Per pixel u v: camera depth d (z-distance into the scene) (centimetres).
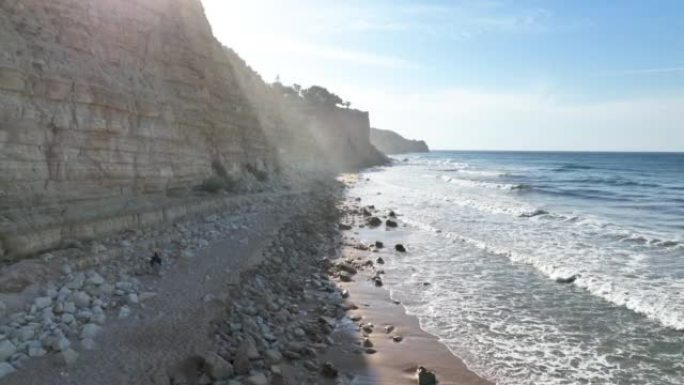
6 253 1330
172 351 1045
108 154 2002
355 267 2125
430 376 1112
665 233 2886
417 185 6525
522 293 1753
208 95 3328
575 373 1146
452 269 2102
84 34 2080
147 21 2719
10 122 1522
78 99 1844
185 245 1908
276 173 4928
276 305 1485
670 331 1369
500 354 1257
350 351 1267
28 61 1652
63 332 1060
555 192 5484
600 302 1634
